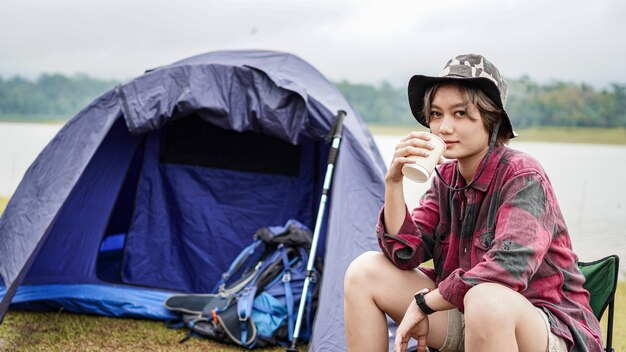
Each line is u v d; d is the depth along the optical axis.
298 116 2.98
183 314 3.13
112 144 3.41
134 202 3.51
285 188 3.51
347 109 3.52
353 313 1.75
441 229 1.80
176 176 3.53
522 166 1.59
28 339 2.80
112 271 3.46
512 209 1.54
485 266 1.50
